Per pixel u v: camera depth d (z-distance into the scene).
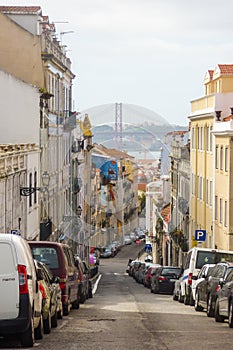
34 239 52.94
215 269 28.86
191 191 73.25
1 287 15.81
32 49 58.19
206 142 68.06
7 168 41.94
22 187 47.38
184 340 18.66
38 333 18.16
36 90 53.91
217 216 62.59
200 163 70.75
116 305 34.88
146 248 81.12
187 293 36.62
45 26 60.66
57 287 23.61
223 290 24.34
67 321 24.03
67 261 28.08
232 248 57.41
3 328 15.75
